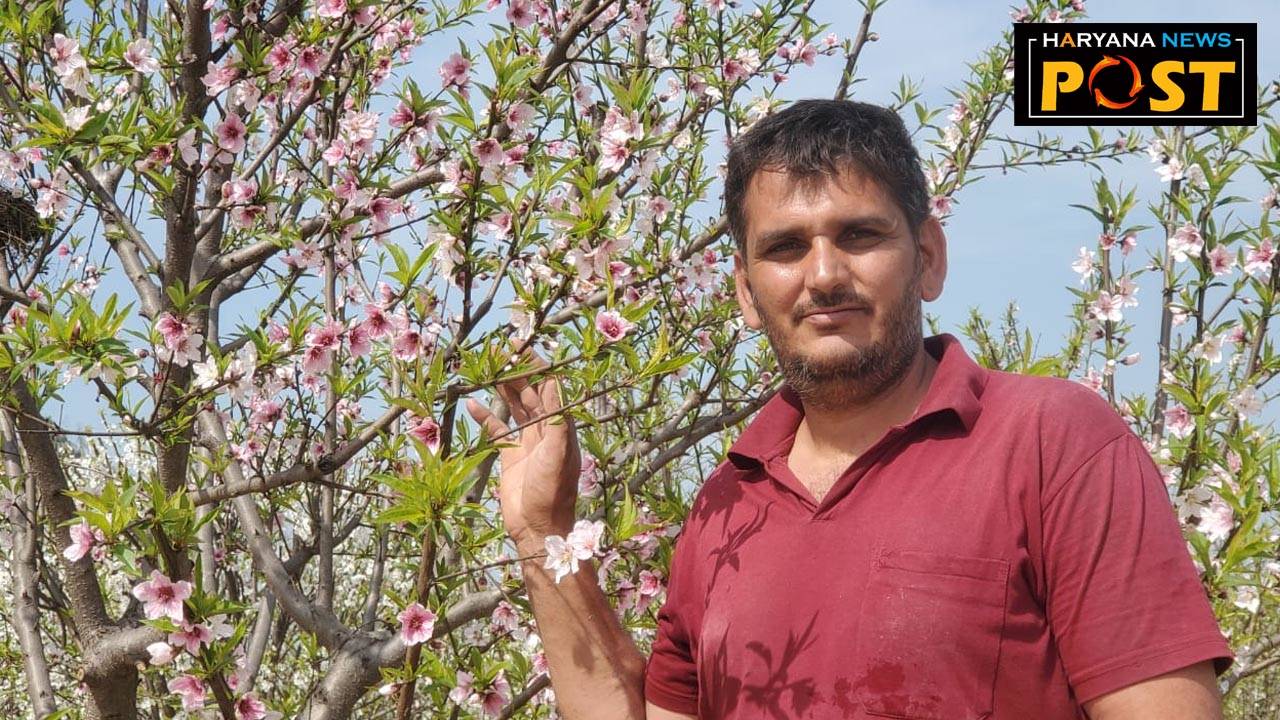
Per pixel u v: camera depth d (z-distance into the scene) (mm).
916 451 1528
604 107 3467
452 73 2873
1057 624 1381
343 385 2930
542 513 1996
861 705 1419
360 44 3303
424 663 2768
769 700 1513
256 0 2908
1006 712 1370
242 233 3684
